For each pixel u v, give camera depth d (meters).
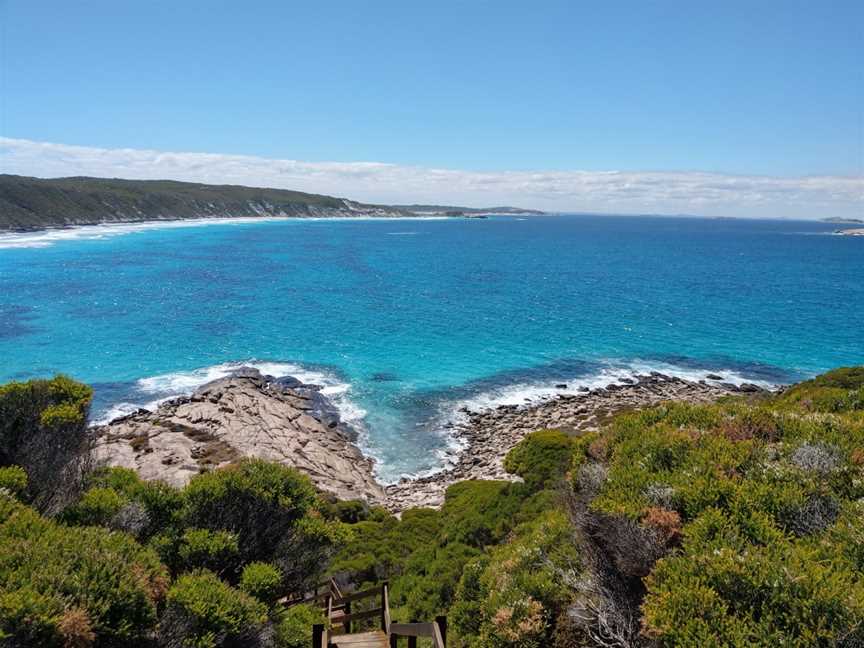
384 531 23.55
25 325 62.62
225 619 9.31
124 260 118.88
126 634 7.94
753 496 8.60
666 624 6.40
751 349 60.03
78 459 13.21
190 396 42.78
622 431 12.66
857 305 85.25
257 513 13.24
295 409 41.16
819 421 11.80
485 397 45.38
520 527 16.39
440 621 8.71
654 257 166.88
